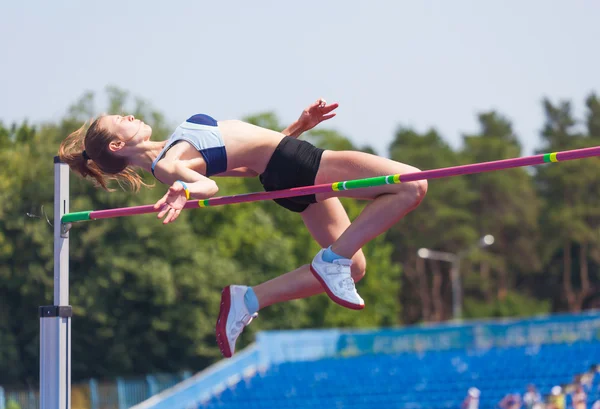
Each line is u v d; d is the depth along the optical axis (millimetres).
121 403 40000
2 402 37125
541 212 101688
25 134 49750
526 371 37188
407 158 100562
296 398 38812
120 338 51625
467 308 95625
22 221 47750
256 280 60000
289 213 70000
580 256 100875
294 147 8508
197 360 54656
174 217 7629
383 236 82188
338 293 8227
